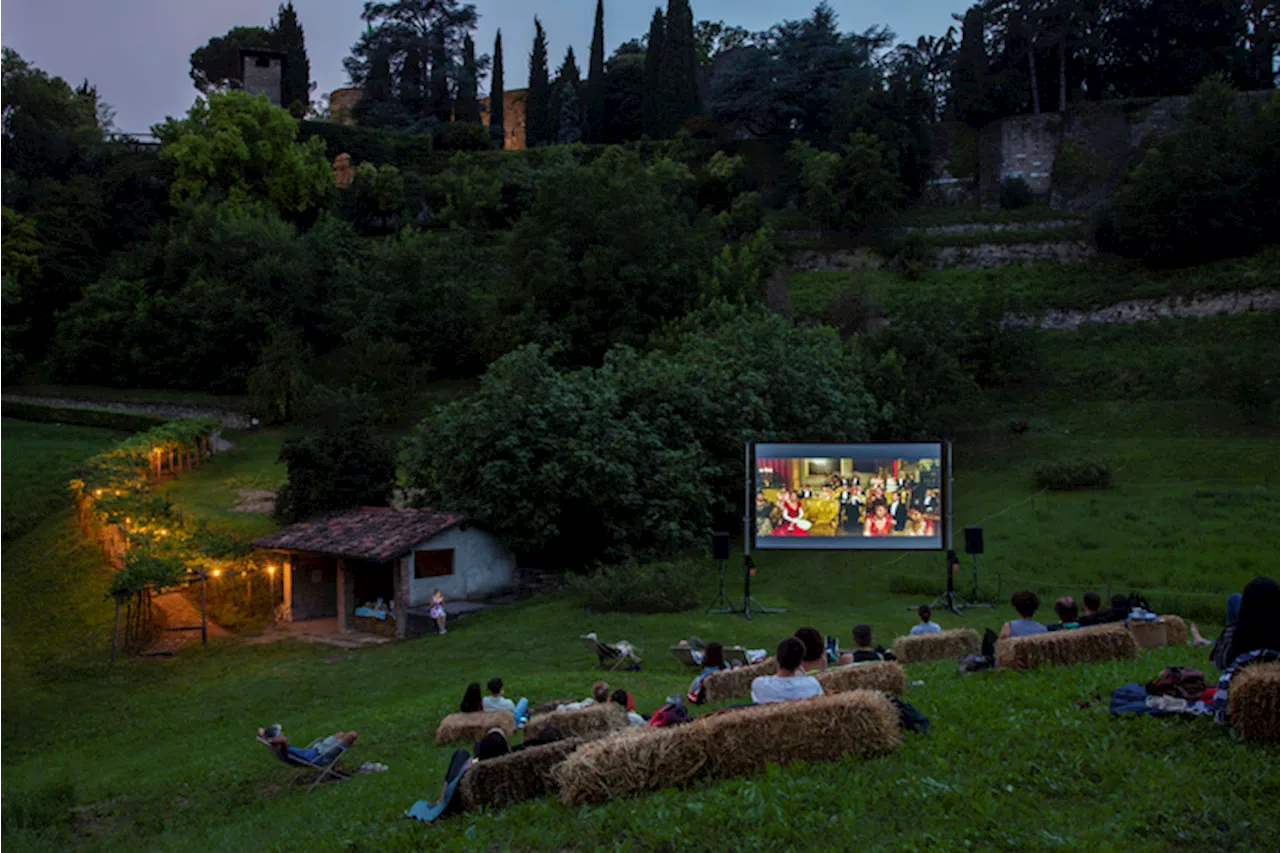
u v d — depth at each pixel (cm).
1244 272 5759
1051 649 1184
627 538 3253
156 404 6450
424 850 696
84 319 6994
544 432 3127
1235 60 7688
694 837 638
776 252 6912
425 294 6662
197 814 1168
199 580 2966
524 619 2630
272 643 2777
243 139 8244
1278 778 632
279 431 6025
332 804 1016
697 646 2100
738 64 9006
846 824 625
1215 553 2958
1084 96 8181
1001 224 7269
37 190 8344
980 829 604
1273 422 4531
